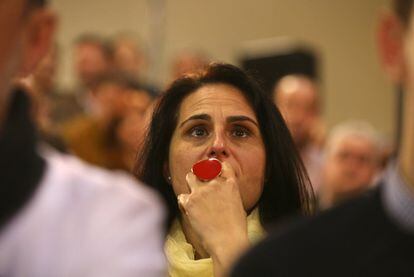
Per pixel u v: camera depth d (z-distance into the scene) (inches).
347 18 648.4
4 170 80.1
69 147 322.3
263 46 640.4
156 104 184.1
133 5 640.4
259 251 90.6
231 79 180.7
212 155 174.4
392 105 641.6
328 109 649.0
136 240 80.6
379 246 87.9
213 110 176.9
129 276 79.0
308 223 91.2
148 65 624.4
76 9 635.5
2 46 84.6
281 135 183.2
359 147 370.6
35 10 88.0
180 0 646.5
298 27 653.3
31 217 80.4
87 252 79.7
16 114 84.5
